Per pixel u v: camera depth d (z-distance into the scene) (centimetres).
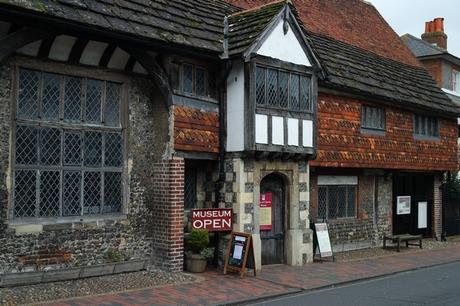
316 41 1583
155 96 1091
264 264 1228
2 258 864
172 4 1123
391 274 1217
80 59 966
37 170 916
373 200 1669
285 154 1212
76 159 972
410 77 1892
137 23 970
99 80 1009
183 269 1111
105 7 934
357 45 1812
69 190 962
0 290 842
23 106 902
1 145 865
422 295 960
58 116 948
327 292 994
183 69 1105
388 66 1827
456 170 2025
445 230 2017
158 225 1078
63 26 852
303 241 1278
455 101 2411
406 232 1839
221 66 1162
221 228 1128
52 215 938
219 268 1156
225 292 934
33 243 902
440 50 2414
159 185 1079
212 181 1206
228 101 1170
